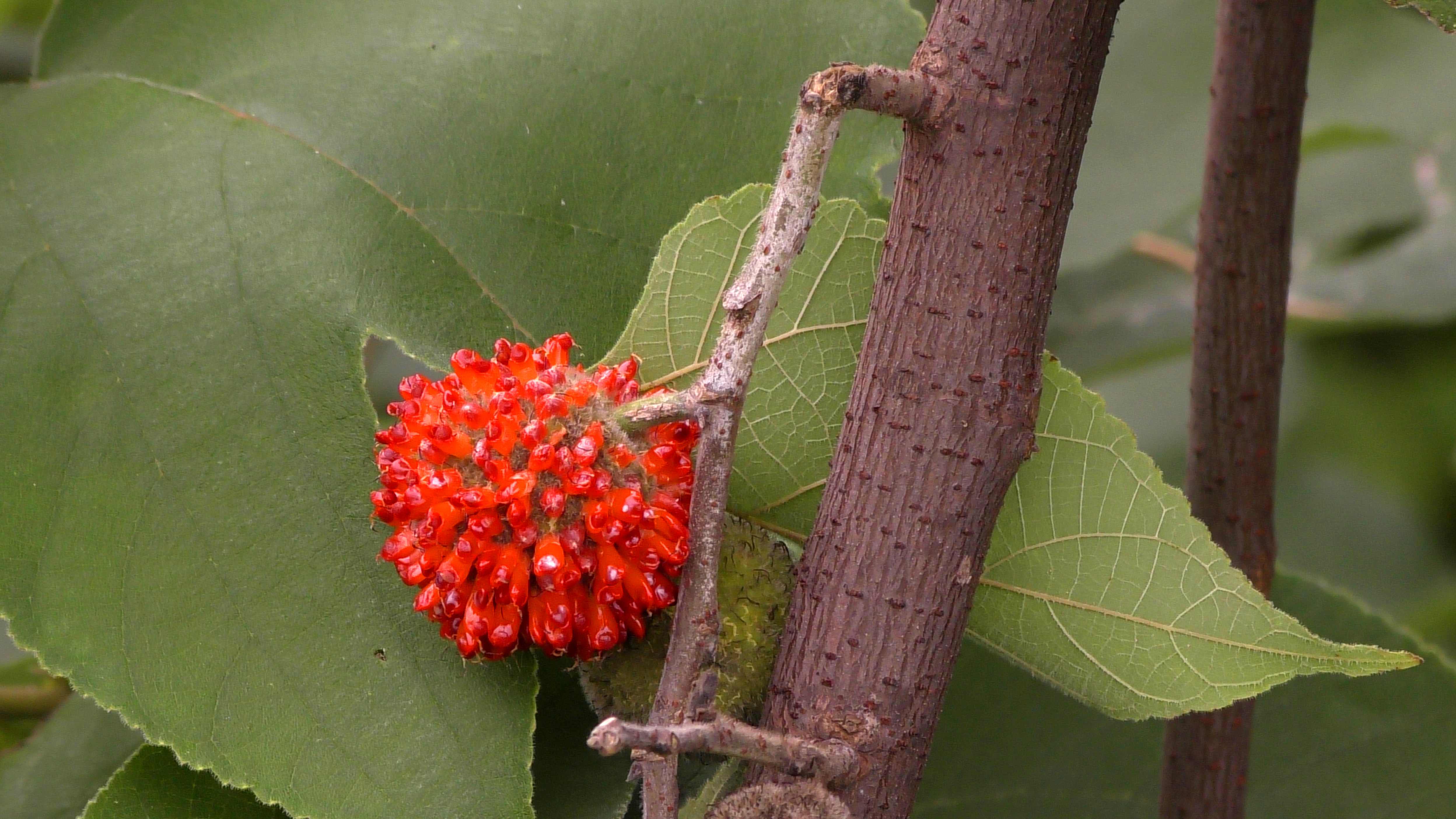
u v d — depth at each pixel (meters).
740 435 0.40
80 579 0.39
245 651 0.39
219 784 0.40
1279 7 0.42
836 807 0.37
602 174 0.41
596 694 0.40
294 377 0.40
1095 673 0.40
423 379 0.39
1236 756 0.43
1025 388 0.38
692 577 0.38
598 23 0.41
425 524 0.38
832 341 0.40
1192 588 0.39
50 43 0.42
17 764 0.44
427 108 0.41
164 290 0.40
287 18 0.42
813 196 0.37
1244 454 0.44
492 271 0.41
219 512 0.40
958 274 0.38
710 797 0.39
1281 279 0.43
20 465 0.39
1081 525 0.39
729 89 0.42
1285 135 0.43
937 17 0.38
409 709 0.39
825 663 0.38
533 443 0.38
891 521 0.38
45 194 0.41
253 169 0.41
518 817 0.39
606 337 0.41
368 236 0.41
